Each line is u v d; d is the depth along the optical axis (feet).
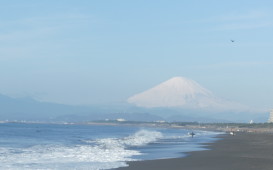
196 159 121.90
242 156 134.10
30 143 211.82
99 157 125.39
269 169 96.78
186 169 97.40
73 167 100.53
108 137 326.03
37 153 138.51
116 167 100.68
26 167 100.27
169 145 205.67
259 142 251.19
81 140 252.42
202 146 198.18
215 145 209.77
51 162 110.93
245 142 249.96
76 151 148.66
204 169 97.14
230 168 98.73
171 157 129.49
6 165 103.86
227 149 174.81
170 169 97.55
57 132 455.22
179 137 343.67
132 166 102.83
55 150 153.79
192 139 296.92
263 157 130.41
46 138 280.92
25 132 414.00
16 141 232.94
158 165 105.40
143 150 163.53
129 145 198.39
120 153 142.00
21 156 126.93
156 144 214.48
